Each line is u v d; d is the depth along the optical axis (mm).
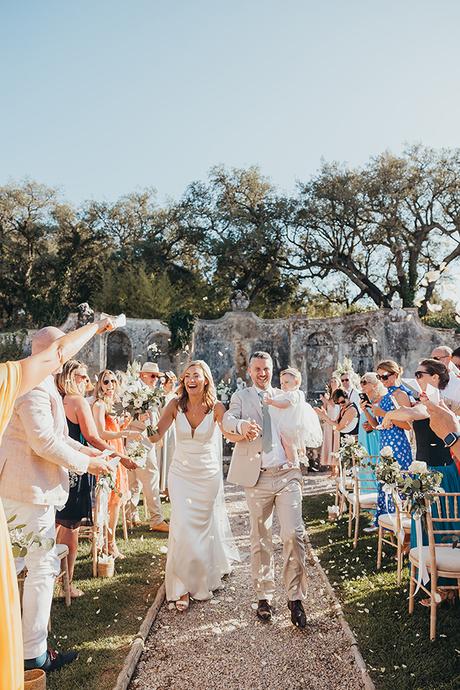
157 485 7418
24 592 3438
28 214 29391
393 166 27250
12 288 28469
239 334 20062
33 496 3379
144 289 23062
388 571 5504
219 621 4438
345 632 4094
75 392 5004
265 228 27172
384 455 5043
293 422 4594
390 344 18953
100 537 5637
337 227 28625
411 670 3535
